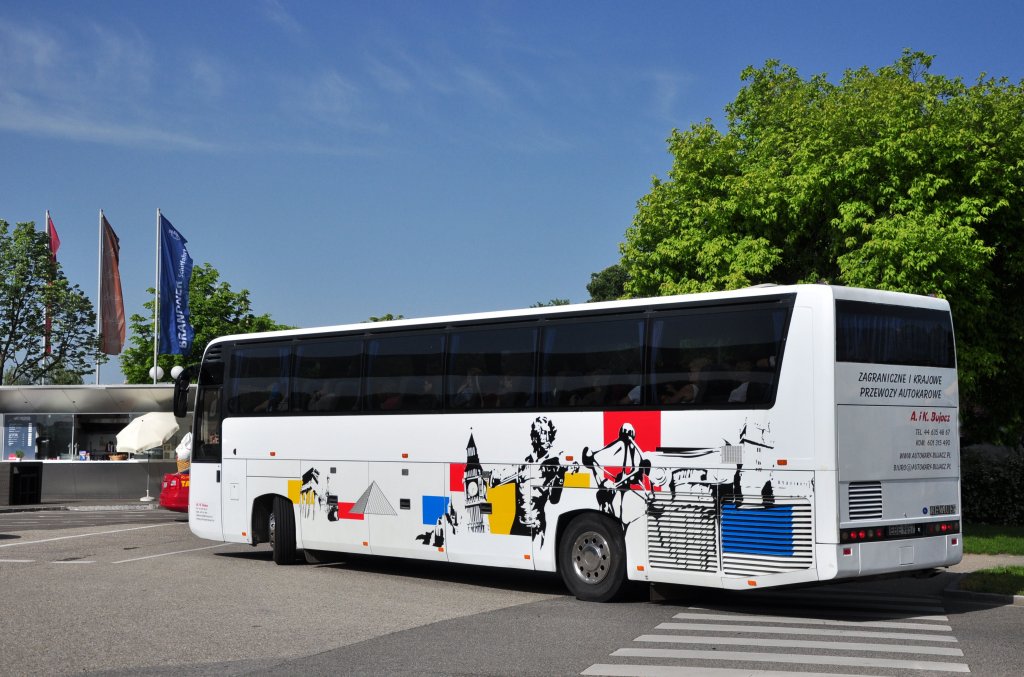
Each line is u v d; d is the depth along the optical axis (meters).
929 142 22.92
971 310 23.16
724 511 12.46
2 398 39.97
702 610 13.06
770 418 12.21
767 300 12.48
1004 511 25.92
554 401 14.23
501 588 15.23
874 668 9.32
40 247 68.31
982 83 25.30
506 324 14.99
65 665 9.53
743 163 26.73
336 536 16.94
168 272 43.47
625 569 13.34
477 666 9.43
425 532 15.65
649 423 13.19
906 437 12.56
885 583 16.05
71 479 39.25
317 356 17.66
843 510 11.83
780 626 11.80
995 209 23.27
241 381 18.84
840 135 23.92
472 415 15.16
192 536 23.38
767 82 29.53
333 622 11.91
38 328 67.56
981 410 27.47
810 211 24.33
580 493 13.79
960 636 11.13
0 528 26.53
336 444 17.06
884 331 12.52
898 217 22.09
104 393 39.62
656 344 13.33
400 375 16.30
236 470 18.66
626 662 9.61
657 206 26.94
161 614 12.46
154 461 39.41
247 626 11.63
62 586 15.01
